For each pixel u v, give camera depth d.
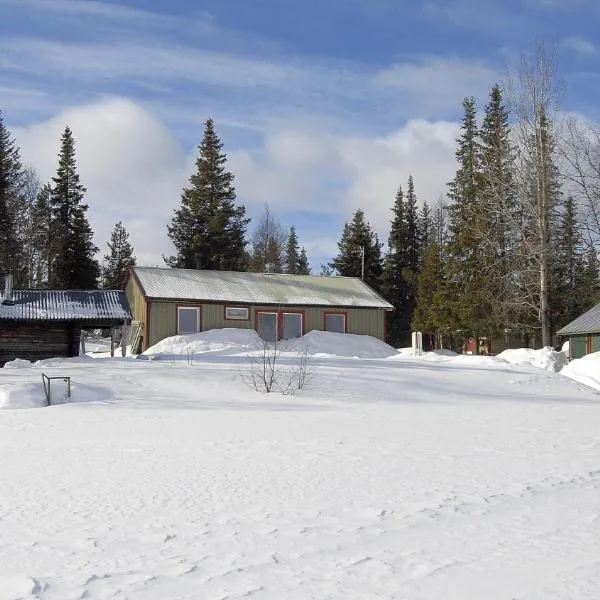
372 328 40.00
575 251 48.78
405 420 13.95
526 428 12.77
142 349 36.97
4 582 4.93
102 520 6.56
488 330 43.44
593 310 35.44
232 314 37.62
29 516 6.70
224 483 8.07
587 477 8.39
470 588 4.81
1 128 55.28
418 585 4.87
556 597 4.65
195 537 6.02
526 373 25.22
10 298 29.67
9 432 12.25
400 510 6.88
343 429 12.49
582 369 27.69
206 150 59.97
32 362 28.20
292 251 87.62
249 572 5.14
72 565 5.30
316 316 39.00
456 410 16.12
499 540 5.93
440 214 68.94
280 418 14.20
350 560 5.41
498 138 40.09
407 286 62.50
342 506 7.04
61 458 9.65
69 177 59.47
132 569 5.20
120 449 10.34
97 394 18.42
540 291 35.72
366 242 62.75
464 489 7.77
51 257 59.41
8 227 51.81
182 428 12.61
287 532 6.15
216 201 59.50
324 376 21.84
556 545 5.78
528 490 7.72
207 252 58.47
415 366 26.33
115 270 75.38
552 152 35.66
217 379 20.91
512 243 38.31
